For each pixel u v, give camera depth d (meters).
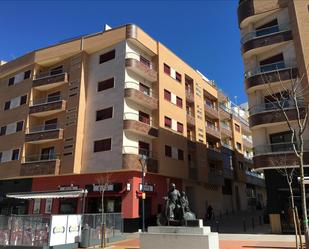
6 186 33.50
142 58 32.41
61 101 31.69
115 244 19.59
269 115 24.58
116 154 27.77
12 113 35.34
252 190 54.03
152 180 29.75
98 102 30.70
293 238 19.23
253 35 28.06
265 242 17.98
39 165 30.64
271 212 22.94
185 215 14.70
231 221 32.28
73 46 33.41
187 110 38.00
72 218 18.05
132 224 26.44
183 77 37.59
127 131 28.36
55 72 34.34
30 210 31.38
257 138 25.67
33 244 16.42
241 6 29.39
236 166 47.09
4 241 16.83
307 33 24.58
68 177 30.02
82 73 31.91
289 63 25.48
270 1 27.80
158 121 31.39
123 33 30.98
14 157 33.16
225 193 43.62
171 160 31.84
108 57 31.72
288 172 22.53
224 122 48.97
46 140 31.33
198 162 36.69
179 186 33.47
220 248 15.95
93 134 29.86
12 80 37.44
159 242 13.94
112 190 27.77
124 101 29.00
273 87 25.55
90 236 18.55
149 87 32.66
